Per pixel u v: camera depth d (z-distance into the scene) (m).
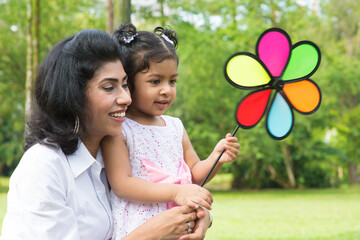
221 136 14.38
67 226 1.47
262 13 13.21
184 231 1.62
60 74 1.52
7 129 16.81
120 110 1.57
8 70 14.70
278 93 1.83
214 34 13.30
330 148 16.80
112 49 1.55
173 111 14.23
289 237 6.59
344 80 14.59
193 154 2.10
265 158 15.26
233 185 17.12
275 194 14.59
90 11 13.14
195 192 1.67
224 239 6.41
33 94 1.60
